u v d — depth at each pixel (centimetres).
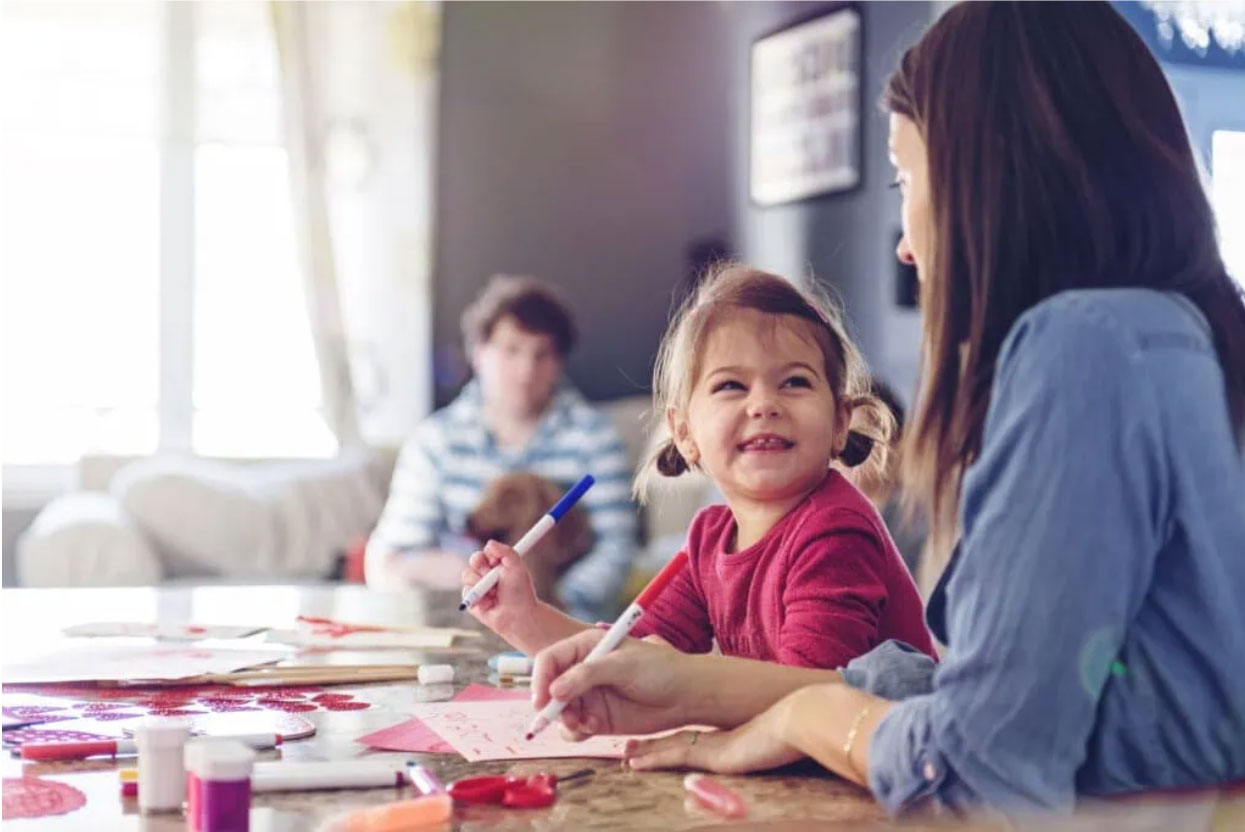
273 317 486
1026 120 80
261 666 117
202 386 482
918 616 98
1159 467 73
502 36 507
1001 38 82
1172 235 80
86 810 72
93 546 383
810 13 474
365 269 493
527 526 335
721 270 106
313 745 88
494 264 508
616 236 518
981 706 70
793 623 93
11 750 86
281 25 480
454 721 95
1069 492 71
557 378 352
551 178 512
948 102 82
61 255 471
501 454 350
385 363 493
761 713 81
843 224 459
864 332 443
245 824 67
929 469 86
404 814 70
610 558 336
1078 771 75
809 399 99
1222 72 365
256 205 485
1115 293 76
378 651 131
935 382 85
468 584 108
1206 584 74
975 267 81
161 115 477
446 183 504
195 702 104
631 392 516
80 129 472
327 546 426
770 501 100
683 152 519
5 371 465
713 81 518
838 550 94
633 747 83
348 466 450
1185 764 75
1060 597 70
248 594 186
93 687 110
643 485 114
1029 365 73
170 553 405
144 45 476
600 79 515
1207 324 79
